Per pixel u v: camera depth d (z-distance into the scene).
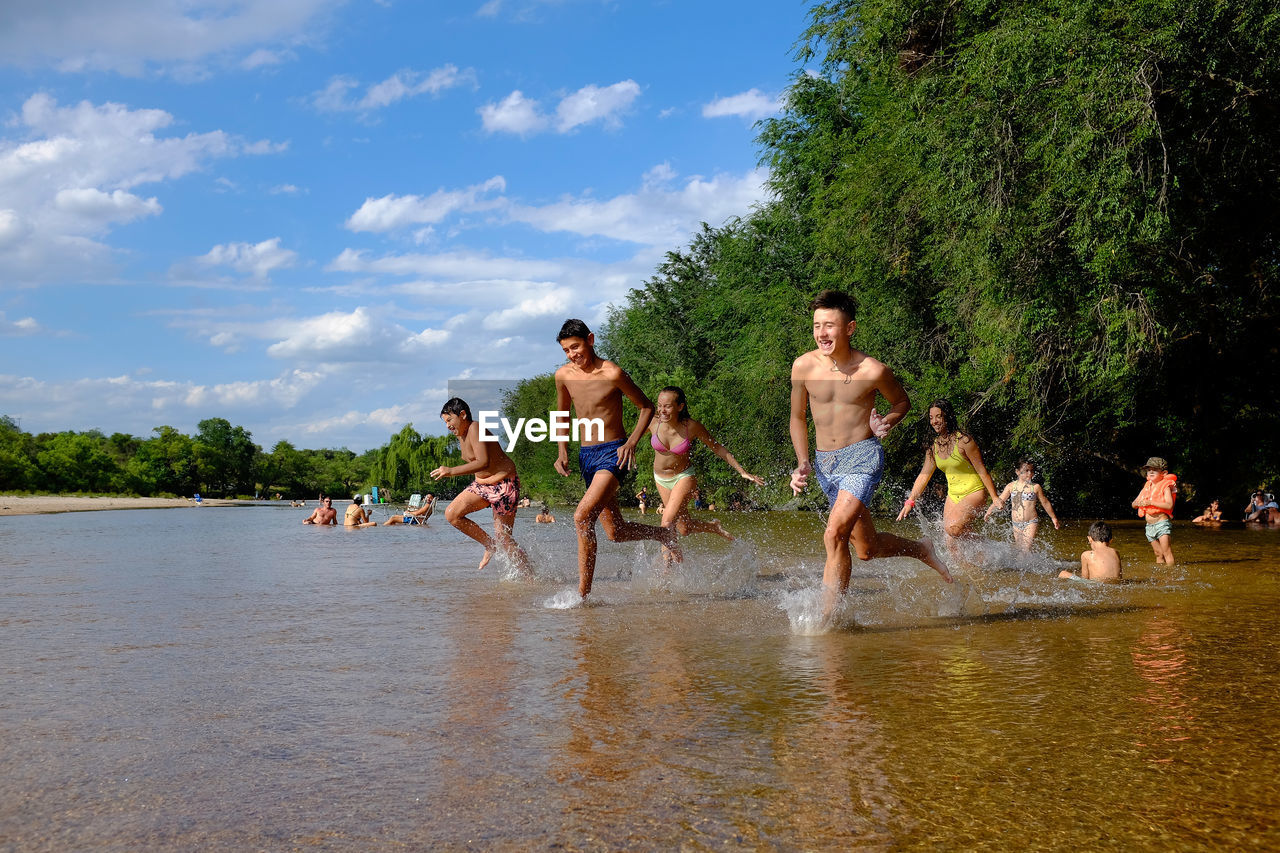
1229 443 20.38
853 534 5.93
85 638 5.18
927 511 21.64
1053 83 13.53
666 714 3.45
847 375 5.67
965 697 3.69
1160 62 12.70
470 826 2.39
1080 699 3.66
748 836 2.31
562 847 2.25
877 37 17.94
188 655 4.66
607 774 2.78
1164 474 9.42
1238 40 12.59
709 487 28.78
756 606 6.32
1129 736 3.15
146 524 24.88
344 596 7.00
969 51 14.89
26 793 2.66
